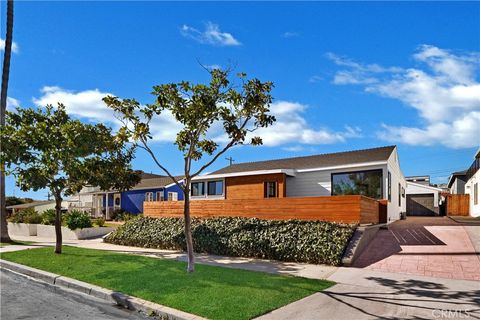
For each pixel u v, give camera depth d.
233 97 9.23
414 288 7.71
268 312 6.33
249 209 14.46
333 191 19.58
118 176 13.98
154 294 7.44
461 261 9.78
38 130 12.41
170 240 14.40
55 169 12.83
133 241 15.79
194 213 16.02
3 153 11.91
